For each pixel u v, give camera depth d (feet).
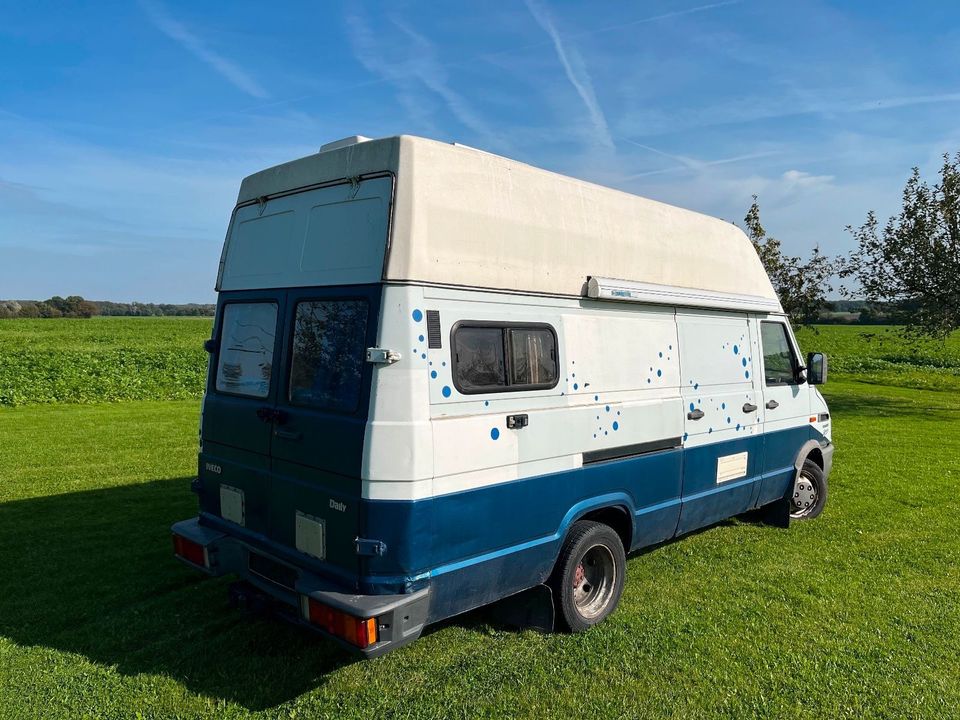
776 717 11.30
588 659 13.00
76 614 14.75
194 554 13.64
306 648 13.33
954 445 37.93
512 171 12.91
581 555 13.88
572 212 14.06
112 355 80.23
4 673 12.25
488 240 12.15
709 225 18.60
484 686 12.03
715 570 17.99
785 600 16.08
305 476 11.81
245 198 14.16
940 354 116.47
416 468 10.64
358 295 11.21
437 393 11.10
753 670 12.75
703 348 17.66
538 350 13.01
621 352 15.01
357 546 10.59
